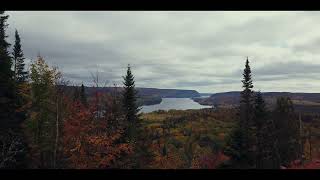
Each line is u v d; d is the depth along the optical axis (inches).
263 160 1672.0
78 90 1104.2
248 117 1777.8
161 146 1664.6
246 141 1577.3
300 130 2020.2
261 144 1726.1
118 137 1040.2
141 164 1221.1
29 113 1134.4
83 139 1005.8
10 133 1018.7
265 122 1781.5
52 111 1091.9
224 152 1555.1
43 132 1118.4
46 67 1123.9
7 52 1090.1
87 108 1032.8
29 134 1107.3
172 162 1398.9
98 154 1008.2
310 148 1708.9
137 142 1250.0
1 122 980.6
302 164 865.5
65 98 1072.2
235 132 1583.4
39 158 1117.1
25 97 1141.1
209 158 1541.6
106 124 1029.2
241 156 1535.4
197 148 1878.7
